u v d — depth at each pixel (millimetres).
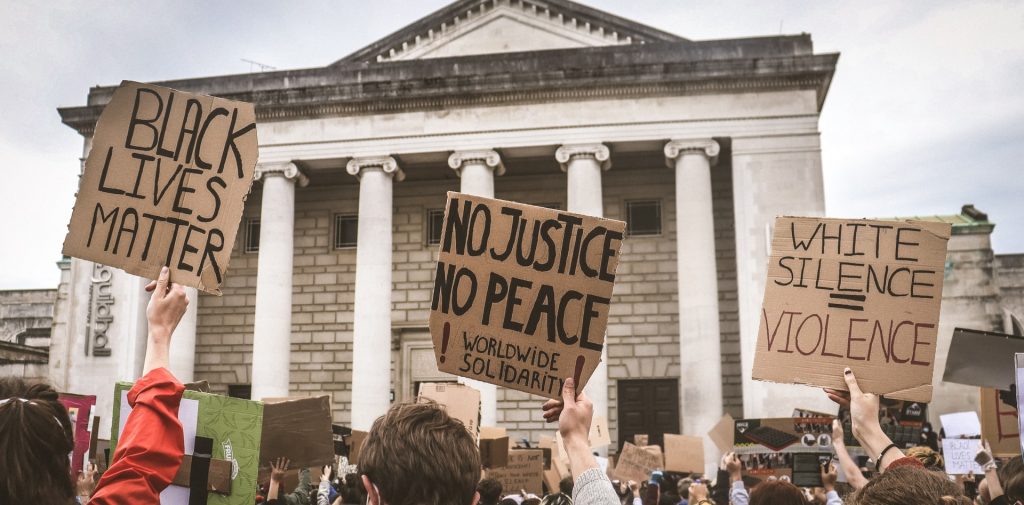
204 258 4520
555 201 38281
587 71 34812
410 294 38188
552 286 4449
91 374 35781
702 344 32062
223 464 4824
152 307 3924
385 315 34375
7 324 62375
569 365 4395
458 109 35750
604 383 32750
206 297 39281
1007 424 9766
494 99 35531
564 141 34938
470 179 35125
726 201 36844
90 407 8000
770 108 34250
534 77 35062
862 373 5305
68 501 2707
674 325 36219
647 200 37688
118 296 36406
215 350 38781
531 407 35938
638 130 34562
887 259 5410
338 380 38000
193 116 4656
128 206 4586
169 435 3365
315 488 12680
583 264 4438
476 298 4492
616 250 4426
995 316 39188
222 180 4594
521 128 35219
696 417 31500
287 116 36562
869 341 5336
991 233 40031
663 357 36000
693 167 34000
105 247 4551
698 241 33156
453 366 4480
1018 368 4863
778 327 5465
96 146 4629
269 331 34625
